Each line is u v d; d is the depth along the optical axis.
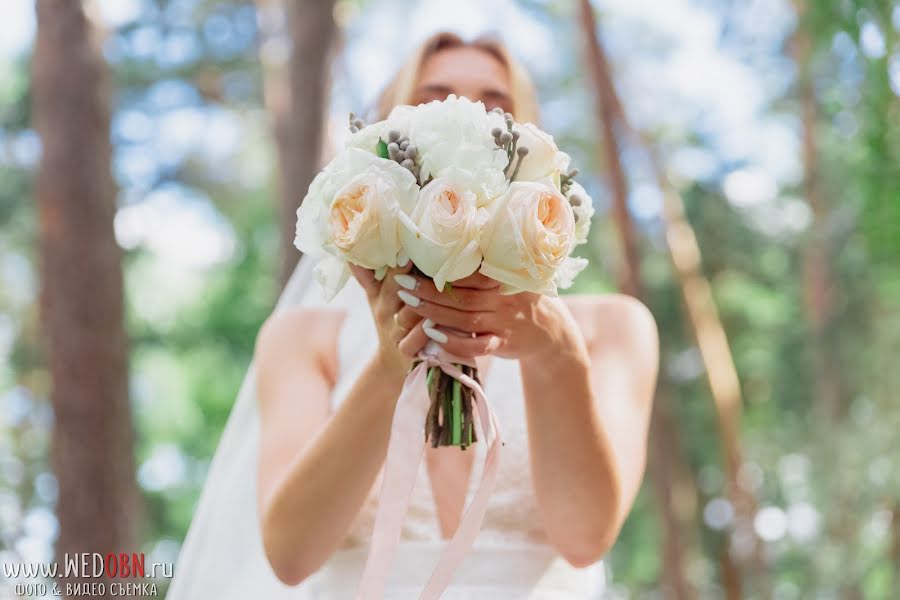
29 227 14.66
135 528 6.81
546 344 1.65
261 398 2.07
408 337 1.61
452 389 1.65
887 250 5.39
